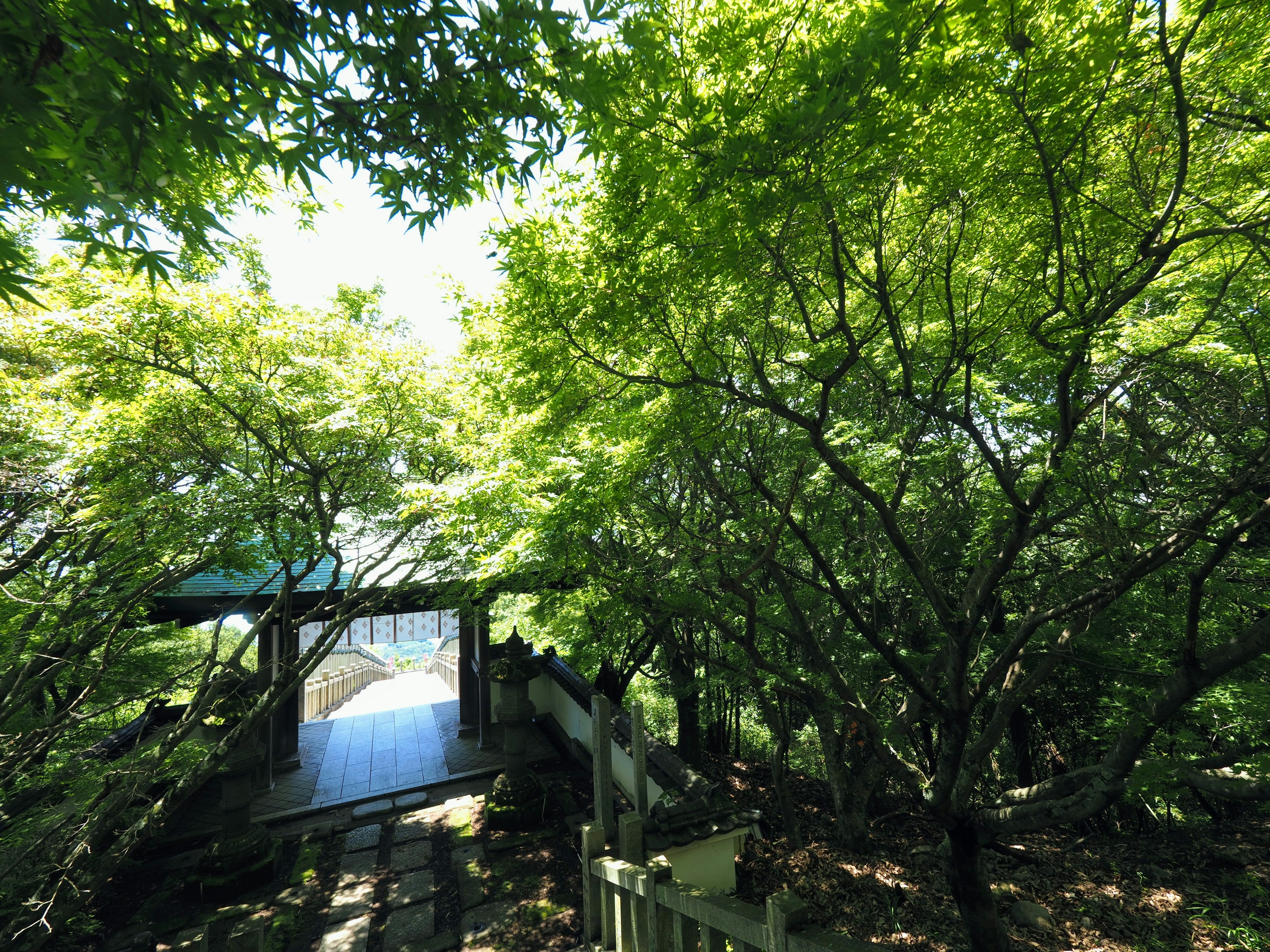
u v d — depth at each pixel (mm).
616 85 2379
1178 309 4164
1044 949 5727
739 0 2812
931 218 3885
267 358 5590
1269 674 6000
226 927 6137
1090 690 8164
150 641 7422
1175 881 6770
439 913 6281
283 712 9992
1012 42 2375
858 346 3619
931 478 6160
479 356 6211
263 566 6387
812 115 2314
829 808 9352
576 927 5945
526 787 8148
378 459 6621
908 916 6215
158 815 5086
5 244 1794
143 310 4605
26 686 5145
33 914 4742
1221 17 2586
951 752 4789
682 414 4418
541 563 4953
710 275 3430
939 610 4586
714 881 5965
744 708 13055
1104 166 3395
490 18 2051
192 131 1891
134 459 5246
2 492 4945
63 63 1681
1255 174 3193
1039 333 3580
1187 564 5500
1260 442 4699
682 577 6328
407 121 2236
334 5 1894
